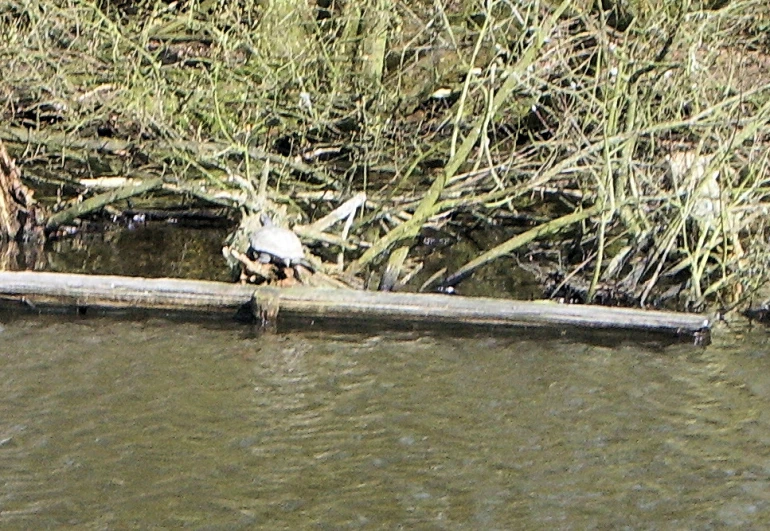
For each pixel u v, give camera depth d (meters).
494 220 28.53
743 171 27.91
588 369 20.83
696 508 16.25
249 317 22.19
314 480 16.62
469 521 15.70
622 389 20.05
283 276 22.50
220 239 27.59
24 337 21.14
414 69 32.53
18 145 29.45
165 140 27.23
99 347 20.84
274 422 18.30
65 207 27.97
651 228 24.25
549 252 25.94
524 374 20.50
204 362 20.44
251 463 17.05
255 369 20.23
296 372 20.14
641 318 22.20
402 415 18.73
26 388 19.12
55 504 15.72
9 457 16.92
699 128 25.52
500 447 17.83
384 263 25.53
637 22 27.44
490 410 19.06
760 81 28.55
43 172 29.59
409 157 28.92
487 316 22.16
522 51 28.14
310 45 30.03
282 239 22.23
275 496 16.16
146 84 28.14
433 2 29.89
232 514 15.68
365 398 19.33
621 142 24.95
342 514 15.78
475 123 26.77
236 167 28.30
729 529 15.73
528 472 17.11
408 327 22.27
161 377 19.73
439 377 20.22
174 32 34.09
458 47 29.12
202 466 16.91
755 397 19.86
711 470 17.33
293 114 29.23
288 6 31.05
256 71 29.89
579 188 27.72
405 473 16.92
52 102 28.42
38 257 25.86
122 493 16.08
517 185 26.72
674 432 18.52
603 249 25.34
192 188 26.25
